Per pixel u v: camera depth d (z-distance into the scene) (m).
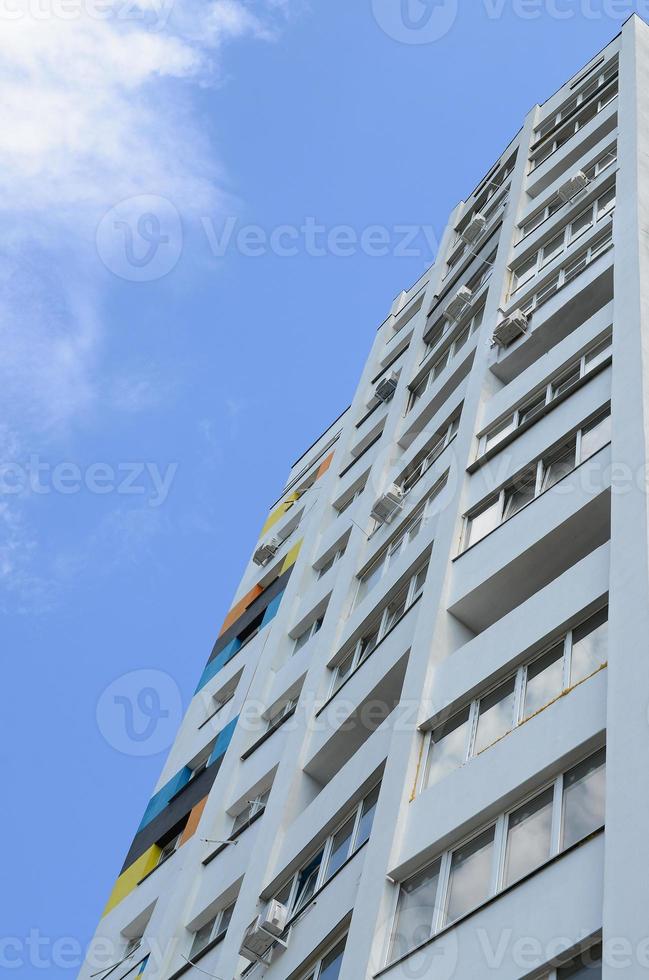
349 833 19.08
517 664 16.66
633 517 15.97
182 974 22.34
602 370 20.64
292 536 37.59
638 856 11.73
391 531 25.91
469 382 25.55
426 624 19.06
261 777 25.23
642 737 12.91
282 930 18.47
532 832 14.05
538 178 33.47
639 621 14.35
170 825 28.94
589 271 25.02
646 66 31.08
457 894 14.38
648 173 25.64
